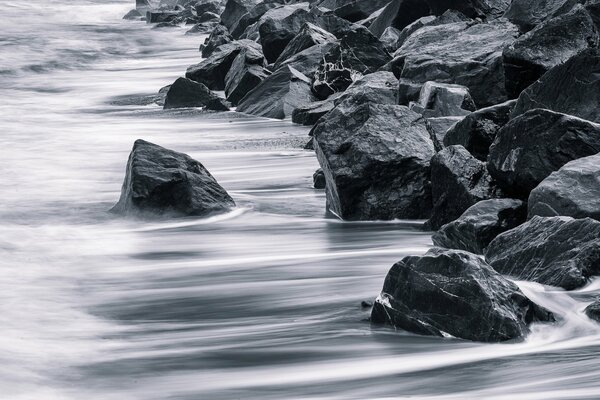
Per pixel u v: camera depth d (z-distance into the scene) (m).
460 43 29.59
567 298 12.07
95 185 25.78
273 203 22.22
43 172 27.80
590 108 18.75
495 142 17.67
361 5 52.00
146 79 55.75
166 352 11.89
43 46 72.00
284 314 13.56
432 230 18.80
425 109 25.89
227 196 21.36
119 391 10.51
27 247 18.48
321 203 22.20
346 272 15.83
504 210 16.11
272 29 45.06
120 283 15.84
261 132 34.12
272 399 9.92
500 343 11.17
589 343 10.94
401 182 19.80
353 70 36.88
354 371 10.64
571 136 16.72
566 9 33.44
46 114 42.09
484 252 14.81
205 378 10.81
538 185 15.55
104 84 53.59
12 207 22.61
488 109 19.75
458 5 41.53
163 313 13.96
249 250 18.12
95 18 106.56
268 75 39.97
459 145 18.86
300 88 37.81
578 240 13.27
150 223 20.72
